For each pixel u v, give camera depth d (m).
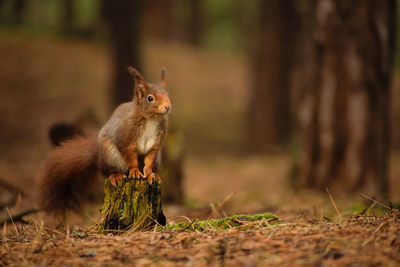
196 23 53.00
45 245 5.06
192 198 13.82
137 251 4.71
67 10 49.19
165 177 12.05
